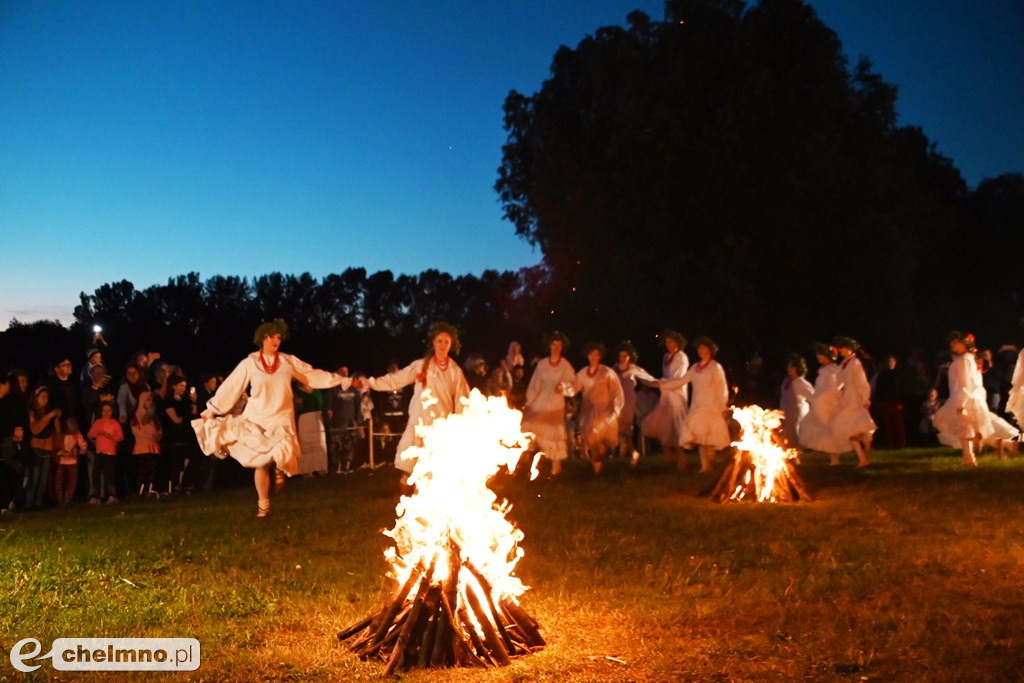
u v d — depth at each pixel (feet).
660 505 41.96
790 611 24.54
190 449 53.36
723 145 97.96
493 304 139.44
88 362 50.80
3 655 22.34
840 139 101.14
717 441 52.70
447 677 20.30
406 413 67.41
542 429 53.01
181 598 26.78
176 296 110.01
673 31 103.35
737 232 100.27
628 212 102.47
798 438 57.52
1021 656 20.75
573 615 24.63
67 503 47.62
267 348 40.01
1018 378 57.16
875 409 69.77
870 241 100.37
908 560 30.07
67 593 27.86
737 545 33.09
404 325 134.41
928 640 21.95
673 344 58.59
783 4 100.73
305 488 52.16
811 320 102.53
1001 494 42.19
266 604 25.98
